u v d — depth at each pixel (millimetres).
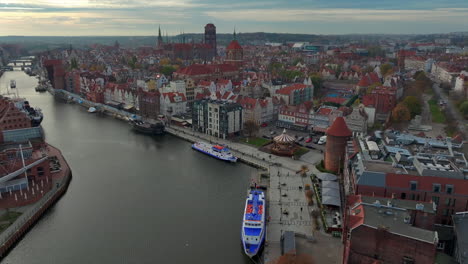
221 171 147250
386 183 93812
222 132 185625
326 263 86250
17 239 100625
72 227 107375
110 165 155500
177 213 114625
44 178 132625
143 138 195875
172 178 141125
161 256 93750
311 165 147375
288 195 121438
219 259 92500
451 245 83312
